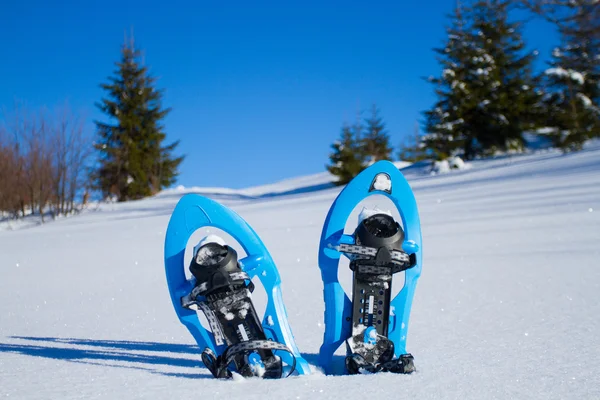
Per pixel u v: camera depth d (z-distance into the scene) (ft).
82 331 9.37
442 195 32.01
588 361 6.38
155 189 103.50
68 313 11.17
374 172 7.47
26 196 57.67
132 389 5.48
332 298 6.86
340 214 7.21
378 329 6.66
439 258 14.98
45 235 31.48
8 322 10.57
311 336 8.33
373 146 128.77
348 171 96.37
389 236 6.65
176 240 6.94
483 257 14.65
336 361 7.06
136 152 100.99
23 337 8.98
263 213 30.83
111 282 14.87
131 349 7.89
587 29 61.21
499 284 11.53
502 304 9.89
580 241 15.80
